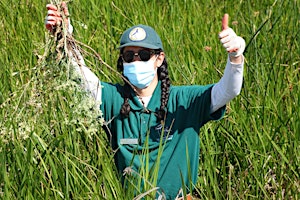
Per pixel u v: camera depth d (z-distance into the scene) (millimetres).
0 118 7539
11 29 11742
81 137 7801
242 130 8766
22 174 6832
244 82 9516
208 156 7898
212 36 11562
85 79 6566
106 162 6852
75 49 6641
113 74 9578
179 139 6883
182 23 12023
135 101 6871
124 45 6699
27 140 7281
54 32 6691
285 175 8086
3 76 9375
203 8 13359
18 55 10523
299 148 8406
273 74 9969
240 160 8359
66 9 6703
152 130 6863
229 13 13086
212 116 6945
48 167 7410
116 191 6703
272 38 11609
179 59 10328
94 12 12234
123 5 12523
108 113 6961
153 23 11883
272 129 8812
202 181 7875
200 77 9688
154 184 6582
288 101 9422
